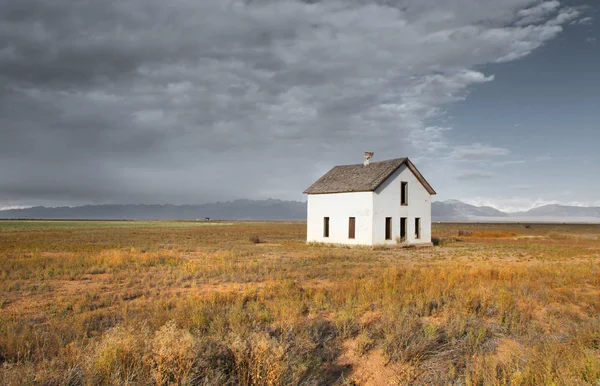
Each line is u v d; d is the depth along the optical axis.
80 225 100.75
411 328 8.99
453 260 26.42
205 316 9.69
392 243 36.22
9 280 16.23
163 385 5.86
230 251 29.00
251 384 6.29
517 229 96.69
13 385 5.59
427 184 39.16
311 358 7.62
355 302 11.69
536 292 13.52
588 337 8.49
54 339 8.06
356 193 36.31
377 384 7.17
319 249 33.88
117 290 14.53
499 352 8.33
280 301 11.41
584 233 75.50
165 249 32.53
